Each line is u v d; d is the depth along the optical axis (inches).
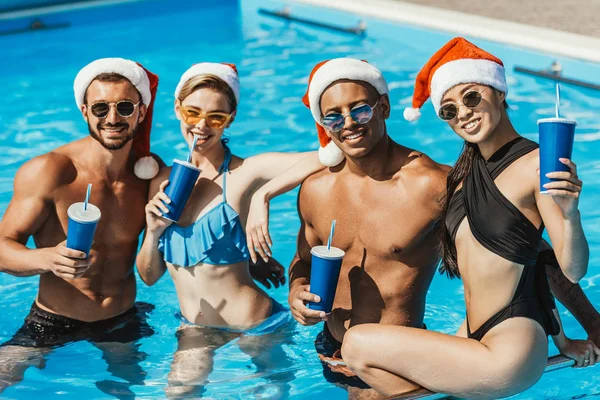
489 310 140.7
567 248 130.3
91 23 413.7
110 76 160.6
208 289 168.2
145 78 163.9
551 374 163.0
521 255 137.3
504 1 392.5
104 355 167.5
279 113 298.7
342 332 162.9
